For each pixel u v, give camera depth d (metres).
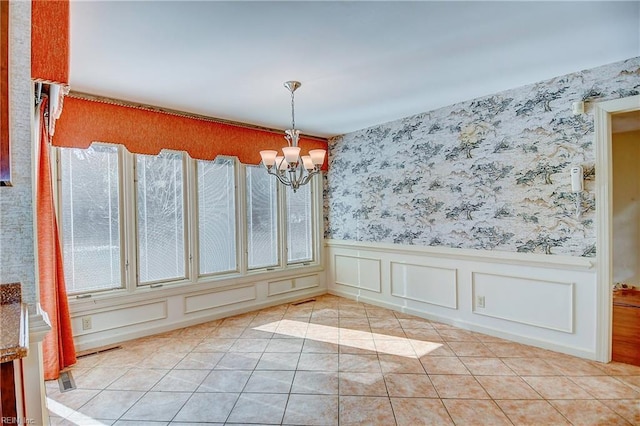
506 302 3.24
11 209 1.21
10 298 1.20
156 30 1.95
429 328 3.56
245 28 1.96
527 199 3.07
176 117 3.50
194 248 3.79
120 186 3.31
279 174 3.03
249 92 3.01
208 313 3.90
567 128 2.83
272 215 4.59
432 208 3.80
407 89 3.06
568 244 2.85
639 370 2.57
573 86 2.78
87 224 3.12
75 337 3.04
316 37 2.09
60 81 1.26
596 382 2.41
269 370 2.67
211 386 2.44
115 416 2.10
